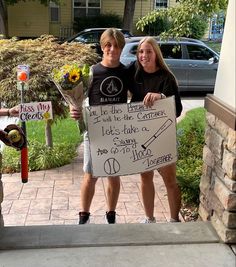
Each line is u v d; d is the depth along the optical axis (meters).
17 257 2.67
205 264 2.62
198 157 5.08
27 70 3.88
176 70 10.54
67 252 2.72
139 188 4.75
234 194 2.69
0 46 5.43
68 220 4.00
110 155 3.29
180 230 2.98
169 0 21.52
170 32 5.75
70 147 6.02
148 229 3.00
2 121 6.98
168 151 3.33
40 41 5.99
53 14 21.34
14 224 3.89
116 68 3.30
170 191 3.57
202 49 10.77
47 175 5.17
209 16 5.70
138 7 21.38
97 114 3.20
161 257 2.68
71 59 5.45
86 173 3.51
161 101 3.21
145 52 3.21
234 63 2.66
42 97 5.15
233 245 2.80
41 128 7.16
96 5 21.67
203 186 3.25
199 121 6.52
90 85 3.30
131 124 3.24
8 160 5.37
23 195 4.55
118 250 2.75
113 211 3.69
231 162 2.65
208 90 10.87
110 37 3.21
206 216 3.19
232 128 2.55
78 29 21.00
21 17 20.86
